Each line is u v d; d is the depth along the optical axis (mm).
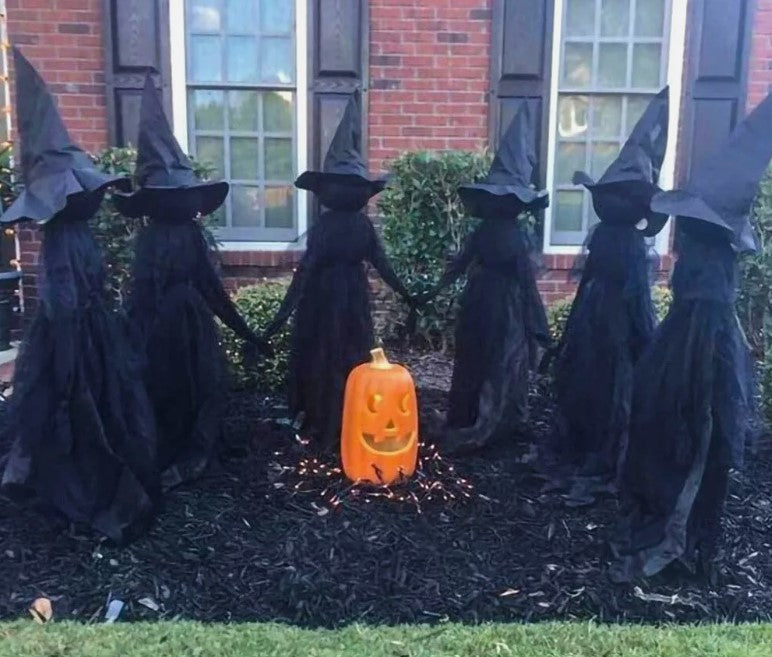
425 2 6555
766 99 2842
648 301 3631
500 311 4027
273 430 4418
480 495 3705
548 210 6898
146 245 3605
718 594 3041
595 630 2754
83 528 3262
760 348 5754
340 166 3867
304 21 6543
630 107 6812
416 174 6160
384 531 3369
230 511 3523
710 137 6691
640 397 3082
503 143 4000
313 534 3336
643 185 3426
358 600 2943
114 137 6578
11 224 3006
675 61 6617
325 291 4070
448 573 3113
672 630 2768
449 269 4156
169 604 2902
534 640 2678
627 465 3170
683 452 3012
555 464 3898
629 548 3152
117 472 3211
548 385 4734
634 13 6641
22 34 6449
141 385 3363
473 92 6703
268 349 4082
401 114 6727
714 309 2902
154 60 6508
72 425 3148
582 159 6906
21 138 3070
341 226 3961
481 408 4109
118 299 4926
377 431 3678
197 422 3812
